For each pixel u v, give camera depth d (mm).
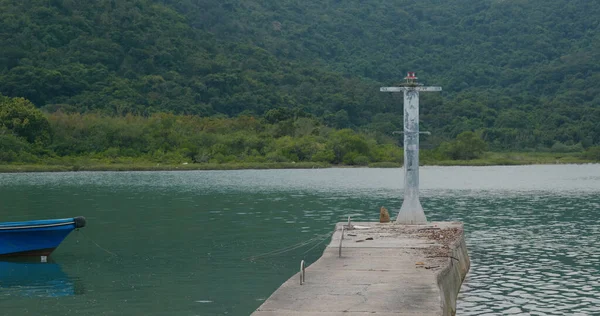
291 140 155625
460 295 25844
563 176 112812
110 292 27141
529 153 186000
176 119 164750
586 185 89500
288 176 111938
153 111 194500
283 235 42281
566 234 41688
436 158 168375
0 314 24188
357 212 55938
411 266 24688
